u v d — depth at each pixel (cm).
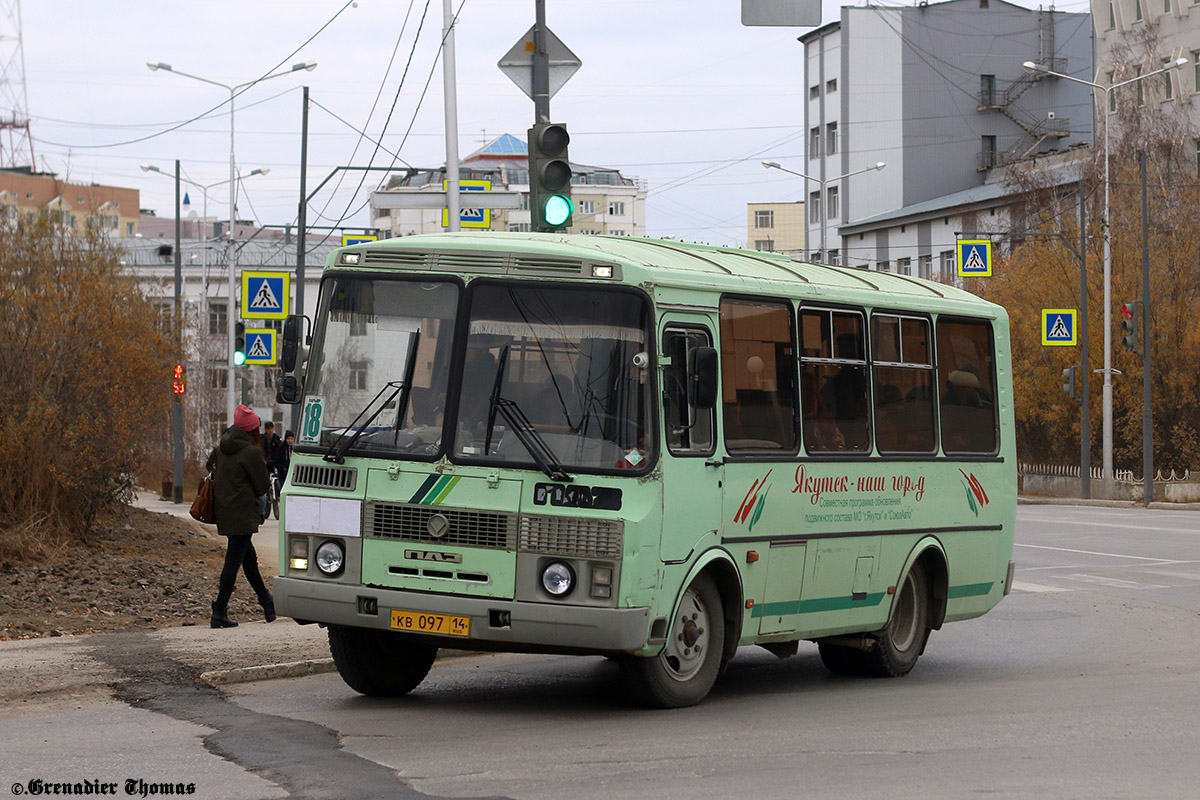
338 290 1080
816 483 1191
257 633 1403
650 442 1007
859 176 8494
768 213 14125
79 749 889
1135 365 4916
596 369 1012
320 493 1048
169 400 2441
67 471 2144
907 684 1283
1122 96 5428
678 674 1071
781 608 1163
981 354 1443
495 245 1045
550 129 1495
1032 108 8500
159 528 2680
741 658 1495
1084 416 4778
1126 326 4397
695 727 995
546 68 1539
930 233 7669
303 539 1054
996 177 8275
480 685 1209
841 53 8500
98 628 1452
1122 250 4997
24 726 967
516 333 1028
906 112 8381
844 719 1041
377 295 1067
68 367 2214
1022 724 1020
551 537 991
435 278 1054
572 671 1301
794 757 884
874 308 1282
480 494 1006
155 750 887
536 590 991
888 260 8100
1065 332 4712
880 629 1294
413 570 1019
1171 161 5244
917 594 1352
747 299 1126
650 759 872
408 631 1014
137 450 2405
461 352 1033
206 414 6134
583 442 1003
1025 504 4688
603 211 13962
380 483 1030
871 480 1259
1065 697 1168
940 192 8412
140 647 1291
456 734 956
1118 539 2925
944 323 1386
